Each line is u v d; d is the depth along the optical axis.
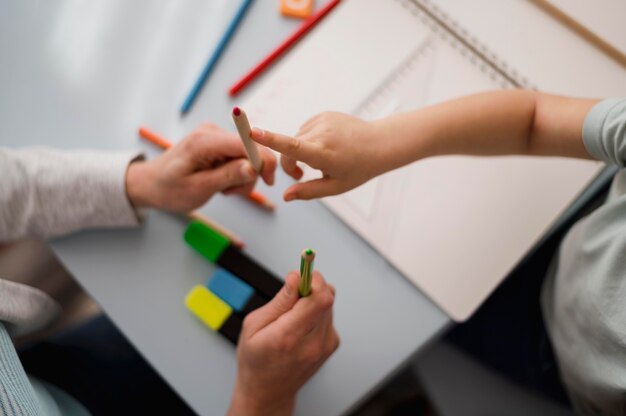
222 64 0.85
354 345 0.75
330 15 0.84
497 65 0.81
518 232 0.77
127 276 0.78
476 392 0.88
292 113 0.82
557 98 0.74
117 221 0.79
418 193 0.78
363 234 0.78
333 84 0.82
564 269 0.80
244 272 0.77
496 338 0.88
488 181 0.78
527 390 0.88
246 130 0.61
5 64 0.85
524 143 0.75
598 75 0.81
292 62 0.83
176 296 0.78
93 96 0.84
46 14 0.86
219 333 0.76
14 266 0.98
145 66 0.85
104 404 0.87
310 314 0.67
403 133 0.71
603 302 0.72
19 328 0.76
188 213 0.80
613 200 0.72
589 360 0.76
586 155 0.73
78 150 0.82
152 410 0.89
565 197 0.77
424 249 0.77
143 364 0.91
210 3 0.87
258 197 0.79
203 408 0.75
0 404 0.64
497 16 0.83
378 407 1.12
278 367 0.69
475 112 0.73
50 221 0.78
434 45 0.82
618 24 0.82
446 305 0.76
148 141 0.83
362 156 0.69
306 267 0.63
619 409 0.77
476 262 0.76
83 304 1.12
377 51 0.83
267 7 0.86
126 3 0.87
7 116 0.83
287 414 0.73
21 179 0.77
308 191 0.69
